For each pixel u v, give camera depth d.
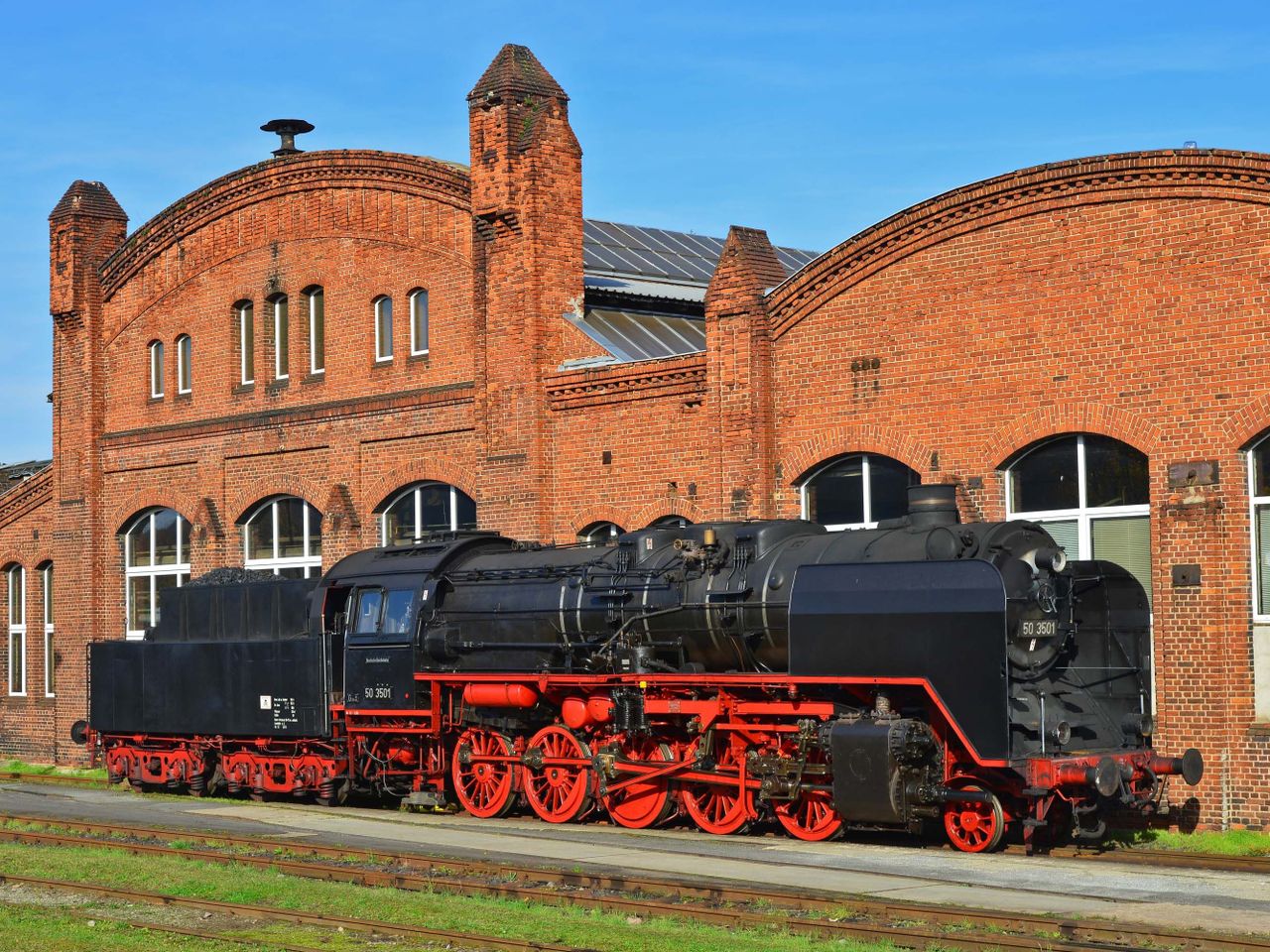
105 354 35.12
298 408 30.50
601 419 25.06
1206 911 12.67
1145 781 17.14
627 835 18.33
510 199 26.19
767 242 25.41
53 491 35.81
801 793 17.83
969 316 20.75
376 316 29.42
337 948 12.17
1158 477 18.92
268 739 24.09
